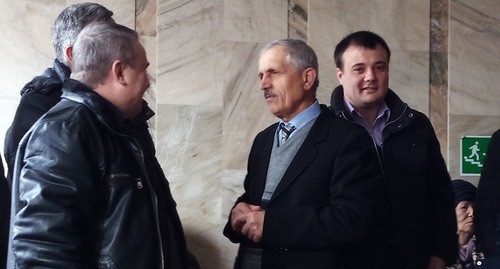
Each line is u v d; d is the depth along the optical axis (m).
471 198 4.13
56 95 2.95
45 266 2.23
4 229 2.76
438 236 3.45
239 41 4.86
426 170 3.44
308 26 4.93
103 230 2.38
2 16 4.64
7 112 4.61
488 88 5.10
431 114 5.06
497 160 3.47
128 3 4.76
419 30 5.05
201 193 4.80
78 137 2.35
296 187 2.88
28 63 4.65
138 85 2.55
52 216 2.26
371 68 3.36
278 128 3.12
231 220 2.96
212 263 4.79
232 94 4.84
